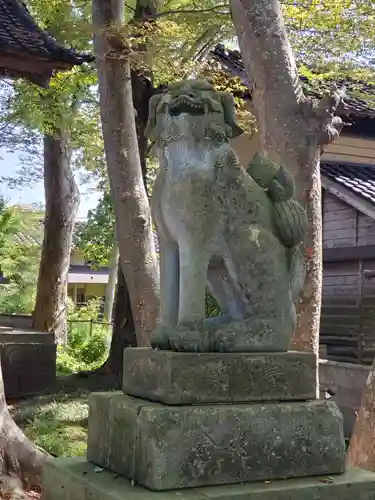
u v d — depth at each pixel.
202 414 2.57
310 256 5.45
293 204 3.03
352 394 7.01
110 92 7.14
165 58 8.02
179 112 2.80
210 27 8.55
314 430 2.75
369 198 9.48
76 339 14.70
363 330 10.11
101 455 2.89
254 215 2.94
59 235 14.42
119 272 11.30
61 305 14.51
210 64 9.88
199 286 2.81
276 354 2.81
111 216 21.08
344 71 8.61
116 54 7.09
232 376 2.71
